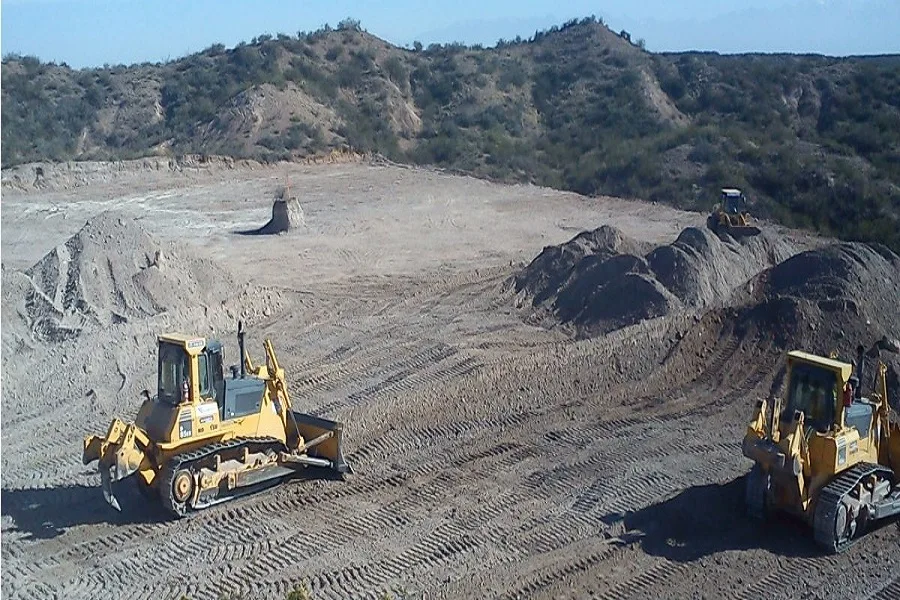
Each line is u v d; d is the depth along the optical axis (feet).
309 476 49.47
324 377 67.10
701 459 52.44
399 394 63.10
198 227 121.90
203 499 44.83
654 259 86.33
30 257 102.47
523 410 60.23
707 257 87.30
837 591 39.09
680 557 41.73
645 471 50.65
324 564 40.47
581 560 41.22
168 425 43.68
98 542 42.09
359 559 40.93
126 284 78.89
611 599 38.24
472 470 50.83
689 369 66.95
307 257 106.73
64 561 40.45
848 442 42.88
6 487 47.96
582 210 144.66
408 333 78.38
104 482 42.34
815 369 43.52
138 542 42.14
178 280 81.46
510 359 69.62
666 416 59.16
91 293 76.84
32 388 63.10
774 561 41.47
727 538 43.52
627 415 59.36
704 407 60.80
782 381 63.62
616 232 98.94
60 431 56.44
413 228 126.21
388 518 44.93
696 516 45.52
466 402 61.21
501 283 94.89
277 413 48.11
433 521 44.68
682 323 72.49
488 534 43.42
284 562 40.60
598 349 70.03
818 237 125.59
